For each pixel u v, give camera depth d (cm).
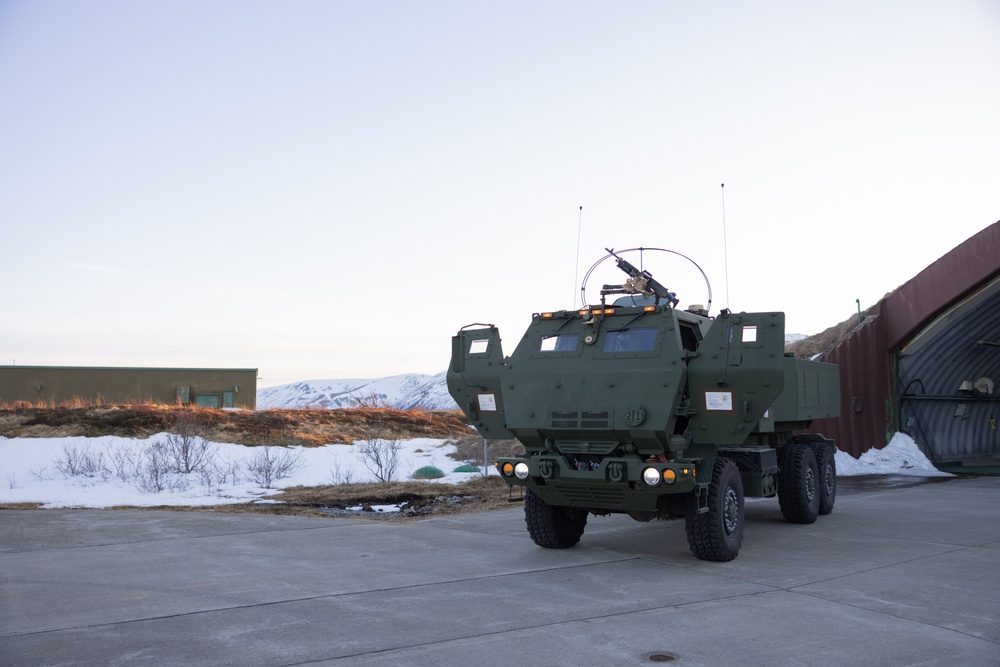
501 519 1183
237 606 646
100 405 2956
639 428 799
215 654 519
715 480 828
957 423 2594
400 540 984
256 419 2847
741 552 902
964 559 852
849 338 2184
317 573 779
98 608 640
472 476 1847
